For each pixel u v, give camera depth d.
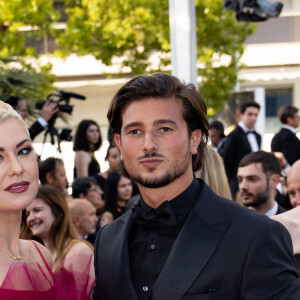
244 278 1.88
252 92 9.16
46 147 9.59
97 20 9.97
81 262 2.08
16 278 1.88
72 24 10.12
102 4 9.86
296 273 1.94
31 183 1.98
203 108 2.09
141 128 1.99
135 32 9.88
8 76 4.48
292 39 13.45
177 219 2.05
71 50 10.71
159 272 2.01
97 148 6.38
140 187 2.06
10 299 1.83
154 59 11.05
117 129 2.12
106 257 2.14
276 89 13.97
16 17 9.65
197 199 2.07
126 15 9.88
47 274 2.10
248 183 3.69
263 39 13.57
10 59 4.66
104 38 10.02
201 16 10.01
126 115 2.02
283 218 2.76
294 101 13.86
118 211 5.54
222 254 1.93
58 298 1.93
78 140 6.28
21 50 9.79
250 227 1.94
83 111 14.32
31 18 9.80
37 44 13.45
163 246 2.04
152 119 1.97
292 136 6.89
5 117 1.96
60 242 3.38
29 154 1.99
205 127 2.09
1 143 1.92
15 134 1.95
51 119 5.29
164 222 2.03
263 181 3.67
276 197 5.48
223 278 1.91
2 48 9.73
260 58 13.62
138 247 2.09
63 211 3.46
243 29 10.20
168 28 9.84
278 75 13.66
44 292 1.92
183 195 2.06
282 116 7.02
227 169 6.68
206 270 1.92
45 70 9.72
